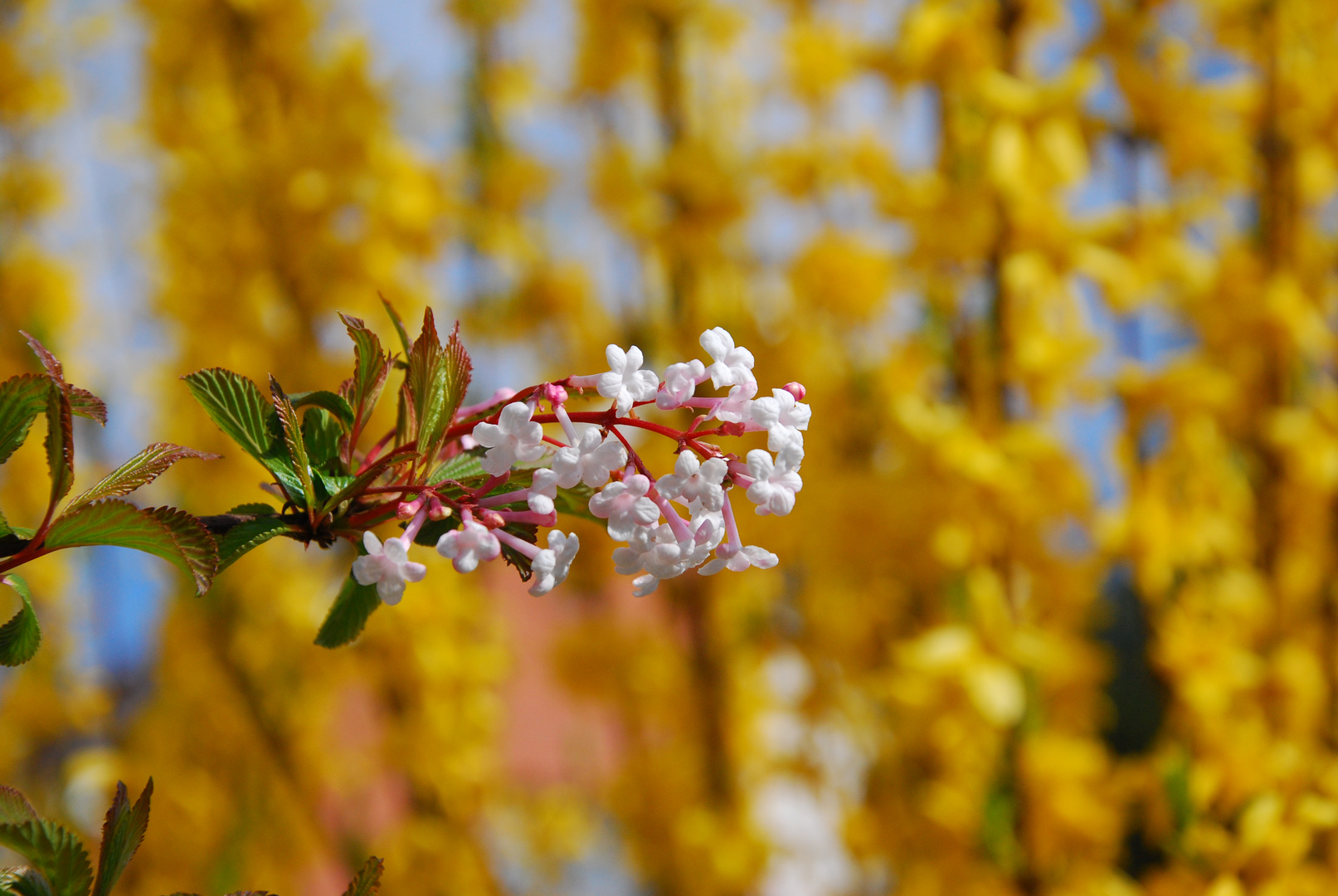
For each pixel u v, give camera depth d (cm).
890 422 158
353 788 228
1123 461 160
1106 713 173
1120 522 158
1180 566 163
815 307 181
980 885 157
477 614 220
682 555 72
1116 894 157
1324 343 162
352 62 202
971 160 152
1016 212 147
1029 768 152
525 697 313
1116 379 157
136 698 250
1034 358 153
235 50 206
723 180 187
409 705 208
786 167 185
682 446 73
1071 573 160
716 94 204
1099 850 159
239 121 209
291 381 197
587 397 73
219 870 203
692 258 188
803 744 209
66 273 236
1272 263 167
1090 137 160
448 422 73
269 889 223
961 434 151
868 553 159
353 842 217
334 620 75
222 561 72
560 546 72
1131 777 160
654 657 210
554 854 238
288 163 191
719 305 194
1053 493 154
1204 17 167
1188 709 159
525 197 208
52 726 231
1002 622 152
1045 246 148
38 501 229
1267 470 167
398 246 204
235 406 73
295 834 230
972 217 146
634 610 257
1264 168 167
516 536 74
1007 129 147
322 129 196
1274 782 154
